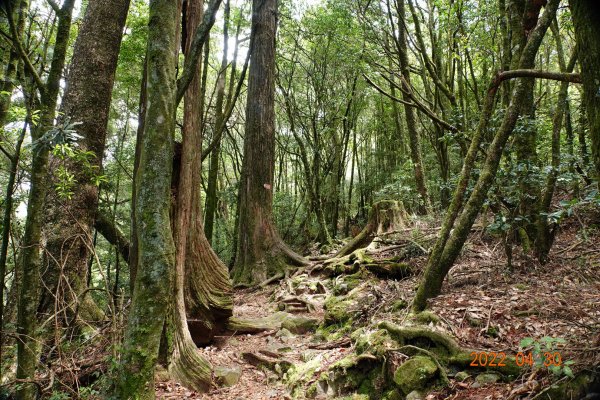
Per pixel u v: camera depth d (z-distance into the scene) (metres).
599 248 5.45
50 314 4.79
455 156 13.20
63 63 2.96
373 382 3.84
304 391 4.27
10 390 3.49
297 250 13.95
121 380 3.03
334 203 16.14
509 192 5.50
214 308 5.98
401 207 9.59
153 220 3.18
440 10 8.45
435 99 10.95
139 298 3.11
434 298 4.60
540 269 5.11
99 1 6.35
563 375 2.69
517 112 3.96
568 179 4.93
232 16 13.13
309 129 15.04
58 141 2.81
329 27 11.39
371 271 7.42
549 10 3.61
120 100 13.07
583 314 3.64
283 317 6.94
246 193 10.52
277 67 13.61
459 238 4.38
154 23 3.38
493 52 8.24
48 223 5.50
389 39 12.36
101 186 7.57
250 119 10.71
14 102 5.47
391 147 19.20
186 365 4.80
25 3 4.81
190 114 5.48
